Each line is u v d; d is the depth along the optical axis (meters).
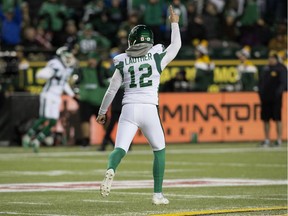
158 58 25.27
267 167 40.69
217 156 47.22
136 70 25.08
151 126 25.27
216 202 27.06
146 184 33.28
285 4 74.75
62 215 24.08
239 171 38.69
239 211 24.38
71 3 72.56
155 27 64.62
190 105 58.06
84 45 62.47
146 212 24.61
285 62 63.94
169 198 28.23
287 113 59.09
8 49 62.47
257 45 68.81
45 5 64.88
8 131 56.47
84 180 34.97
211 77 62.09
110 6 69.62
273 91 53.72
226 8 71.62
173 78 61.06
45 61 60.22
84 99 54.12
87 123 54.53
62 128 56.53
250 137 58.94
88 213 24.50
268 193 29.77
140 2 68.88
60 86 51.00
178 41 25.53
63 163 43.41
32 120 56.38
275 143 54.66
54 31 64.25
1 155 48.81
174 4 66.31
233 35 69.88
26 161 44.62
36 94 56.62
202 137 58.22
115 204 26.70
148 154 49.00
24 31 63.78
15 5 64.25
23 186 32.56
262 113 54.31
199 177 35.97
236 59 63.97
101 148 51.94
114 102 50.47
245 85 62.84
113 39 66.75
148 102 25.14
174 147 54.12
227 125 58.66
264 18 73.88
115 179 35.28
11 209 25.53
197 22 66.94
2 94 56.47
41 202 27.33
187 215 23.52
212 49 64.88
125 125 25.14
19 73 59.69
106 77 54.31
